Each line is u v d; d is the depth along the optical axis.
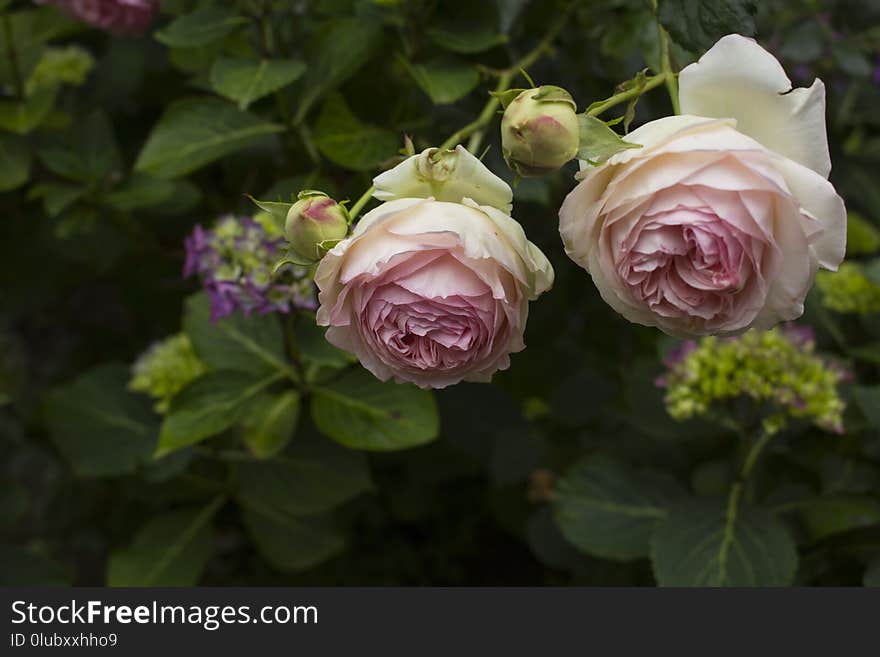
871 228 0.96
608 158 0.51
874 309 0.81
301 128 0.80
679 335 0.53
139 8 0.82
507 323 0.54
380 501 1.14
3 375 1.15
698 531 0.72
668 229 0.50
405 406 0.74
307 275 0.71
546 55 0.80
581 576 0.90
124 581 0.85
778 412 0.74
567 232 0.52
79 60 1.00
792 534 0.76
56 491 1.17
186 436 0.73
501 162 0.70
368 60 0.77
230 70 0.73
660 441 0.83
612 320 1.04
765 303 0.52
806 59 0.89
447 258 0.52
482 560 1.19
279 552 0.88
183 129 0.77
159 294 1.04
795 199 0.49
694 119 0.51
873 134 1.11
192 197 0.91
